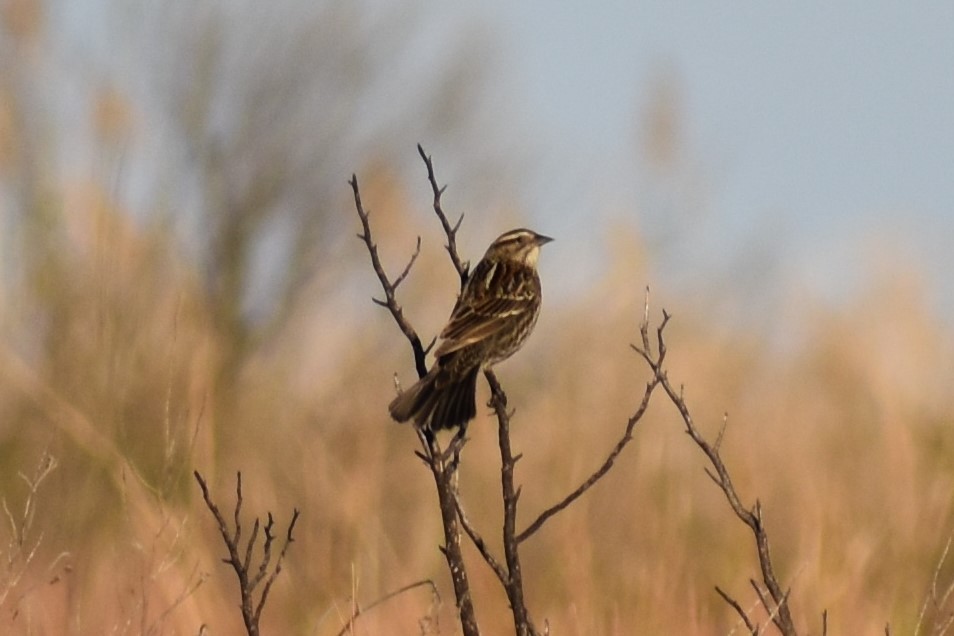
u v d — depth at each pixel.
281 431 17.98
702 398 17.95
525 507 16.36
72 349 16.91
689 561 14.76
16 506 15.29
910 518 14.59
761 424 17.27
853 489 15.70
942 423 16.97
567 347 18.73
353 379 19.20
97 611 13.00
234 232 20.30
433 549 15.48
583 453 16.45
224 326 19.44
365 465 16.58
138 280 17.75
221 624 13.33
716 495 16.02
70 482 15.27
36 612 12.77
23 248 17.89
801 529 14.38
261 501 16.16
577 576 13.79
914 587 14.01
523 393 19.14
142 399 16.23
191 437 15.53
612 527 15.42
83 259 17.84
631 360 18.45
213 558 14.73
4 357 16.70
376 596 14.33
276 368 19.47
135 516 13.52
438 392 10.33
